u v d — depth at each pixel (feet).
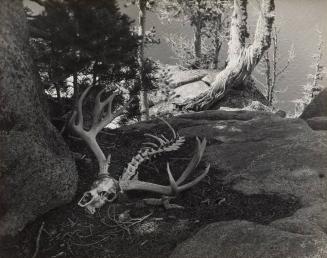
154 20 85.05
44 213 15.23
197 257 12.96
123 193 15.87
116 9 21.04
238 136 21.99
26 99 15.14
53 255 14.03
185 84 50.57
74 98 21.22
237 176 18.11
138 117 29.96
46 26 18.99
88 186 16.74
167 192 15.83
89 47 19.42
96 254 13.99
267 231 13.21
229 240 13.16
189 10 48.75
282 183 17.42
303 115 27.89
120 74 22.86
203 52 72.28
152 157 19.77
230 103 46.39
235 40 45.98
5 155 14.02
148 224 15.03
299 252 12.16
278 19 80.48
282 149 19.89
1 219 14.16
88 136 17.38
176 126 23.91
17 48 15.25
